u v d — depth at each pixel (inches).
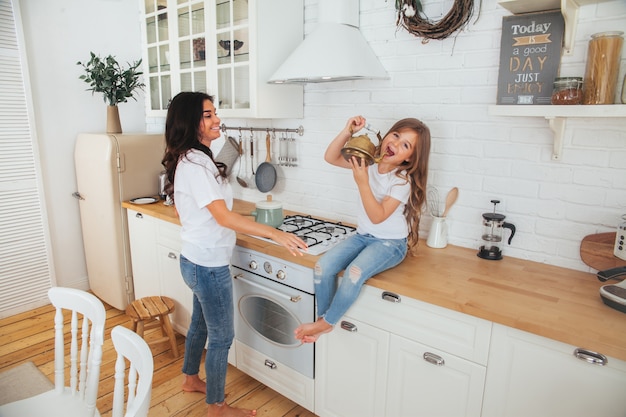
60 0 117.3
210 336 74.8
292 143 99.4
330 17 79.1
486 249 72.2
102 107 129.7
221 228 71.9
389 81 81.1
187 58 104.1
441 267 68.0
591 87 55.2
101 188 113.6
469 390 57.0
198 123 68.8
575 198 65.5
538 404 52.0
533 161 68.3
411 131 65.0
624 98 53.6
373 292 63.7
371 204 62.9
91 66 125.1
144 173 117.4
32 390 71.8
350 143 62.1
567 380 49.4
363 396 68.5
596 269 63.7
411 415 63.7
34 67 114.7
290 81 85.3
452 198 76.0
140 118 139.6
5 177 112.0
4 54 107.5
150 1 112.0
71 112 123.3
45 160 120.0
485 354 54.7
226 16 91.2
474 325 54.9
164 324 97.7
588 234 65.1
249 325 84.9
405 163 67.3
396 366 63.6
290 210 103.5
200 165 66.6
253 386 89.8
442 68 74.4
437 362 58.5
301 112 95.7
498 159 71.6
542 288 59.9
